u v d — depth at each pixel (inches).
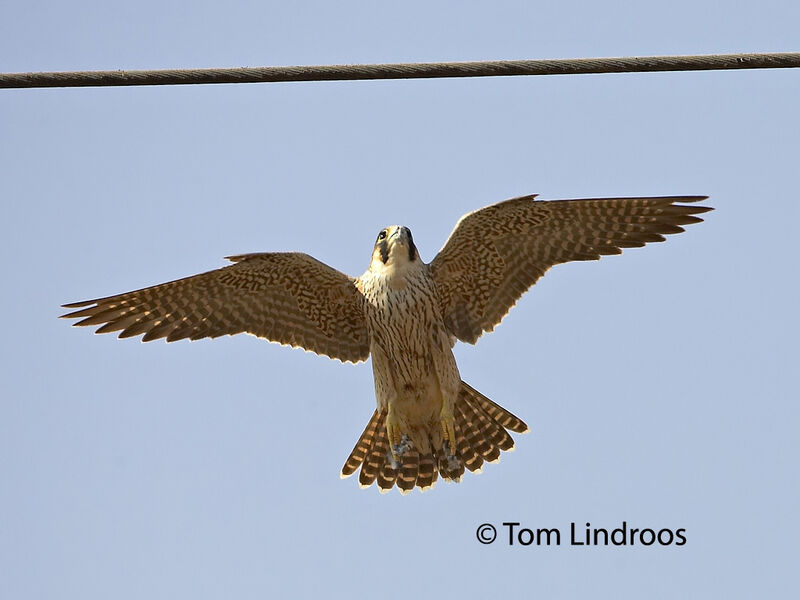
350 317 633.0
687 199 585.9
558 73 500.1
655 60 495.8
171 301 620.1
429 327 611.5
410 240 611.8
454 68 497.4
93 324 611.2
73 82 500.7
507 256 612.1
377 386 626.8
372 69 501.0
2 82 498.9
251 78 501.7
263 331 636.7
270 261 606.2
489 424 631.2
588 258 608.7
